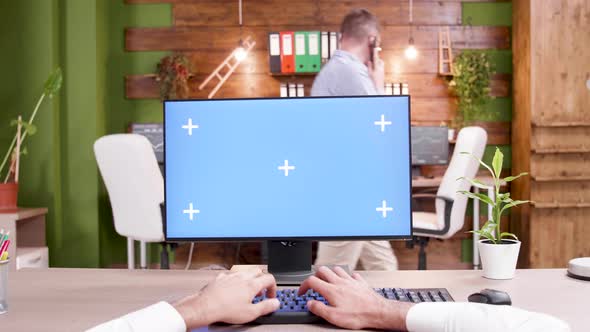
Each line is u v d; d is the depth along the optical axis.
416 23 4.78
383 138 1.37
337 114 1.37
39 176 4.23
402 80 4.80
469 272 1.43
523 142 4.51
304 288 1.08
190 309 0.94
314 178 1.37
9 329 0.98
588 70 4.31
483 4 4.80
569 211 4.39
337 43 4.56
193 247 4.80
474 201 4.27
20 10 4.22
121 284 1.33
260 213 1.38
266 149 1.38
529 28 4.34
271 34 4.58
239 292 1.00
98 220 4.43
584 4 4.31
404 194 1.36
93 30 4.42
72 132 4.41
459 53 4.79
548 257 4.38
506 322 0.84
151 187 3.39
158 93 4.80
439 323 0.90
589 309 1.08
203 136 1.38
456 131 4.73
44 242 4.00
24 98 4.24
